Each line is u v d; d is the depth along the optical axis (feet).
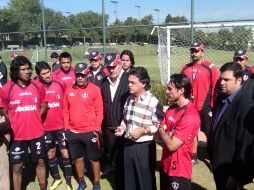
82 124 15.74
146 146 12.78
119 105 15.42
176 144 11.02
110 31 39.40
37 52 52.85
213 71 18.40
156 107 12.71
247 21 27.63
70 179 17.38
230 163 10.00
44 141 15.89
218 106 10.89
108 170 18.80
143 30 43.21
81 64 15.69
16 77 14.82
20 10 92.89
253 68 18.92
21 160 15.24
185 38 36.50
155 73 63.26
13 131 14.97
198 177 17.94
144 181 12.90
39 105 15.55
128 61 16.52
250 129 9.33
